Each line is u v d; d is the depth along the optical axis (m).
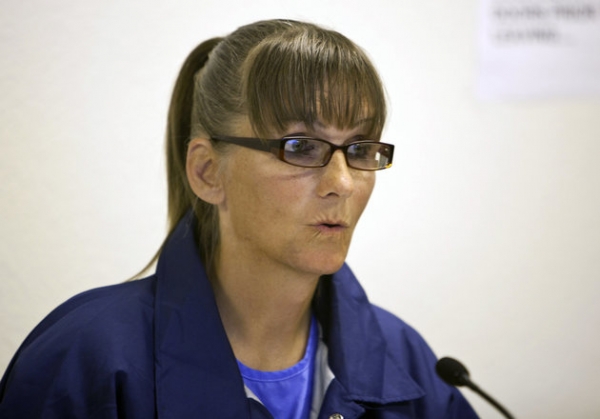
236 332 2.12
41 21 3.16
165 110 3.38
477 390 1.96
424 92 3.78
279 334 2.12
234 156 1.92
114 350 1.89
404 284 3.89
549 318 4.16
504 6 3.82
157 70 3.35
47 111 3.22
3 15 3.11
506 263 4.05
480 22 3.80
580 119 4.04
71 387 1.86
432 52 3.76
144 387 1.89
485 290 4.04
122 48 3.29
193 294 2.04
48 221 3.28
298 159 1.83
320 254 1.88
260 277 2.00
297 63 1.84
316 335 2.28
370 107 1.91
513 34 3.87
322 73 1.83
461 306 4.00
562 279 4.15
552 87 3.96
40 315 3.30
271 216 1.87
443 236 3.92
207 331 2.00
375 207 3.79
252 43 1.98
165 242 2.24
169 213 2.34
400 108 3.75
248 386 2.08
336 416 2.09
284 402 2.12
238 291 2.07
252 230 1.92
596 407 4.24
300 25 1.99
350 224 1.92
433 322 3.96
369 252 3.81
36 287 3.28
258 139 1.86
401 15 3.68
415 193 3.84
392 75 3.71
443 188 3.88
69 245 3.32
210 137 2.00
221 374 1.96
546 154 4.02
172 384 1.91
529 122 3.96
